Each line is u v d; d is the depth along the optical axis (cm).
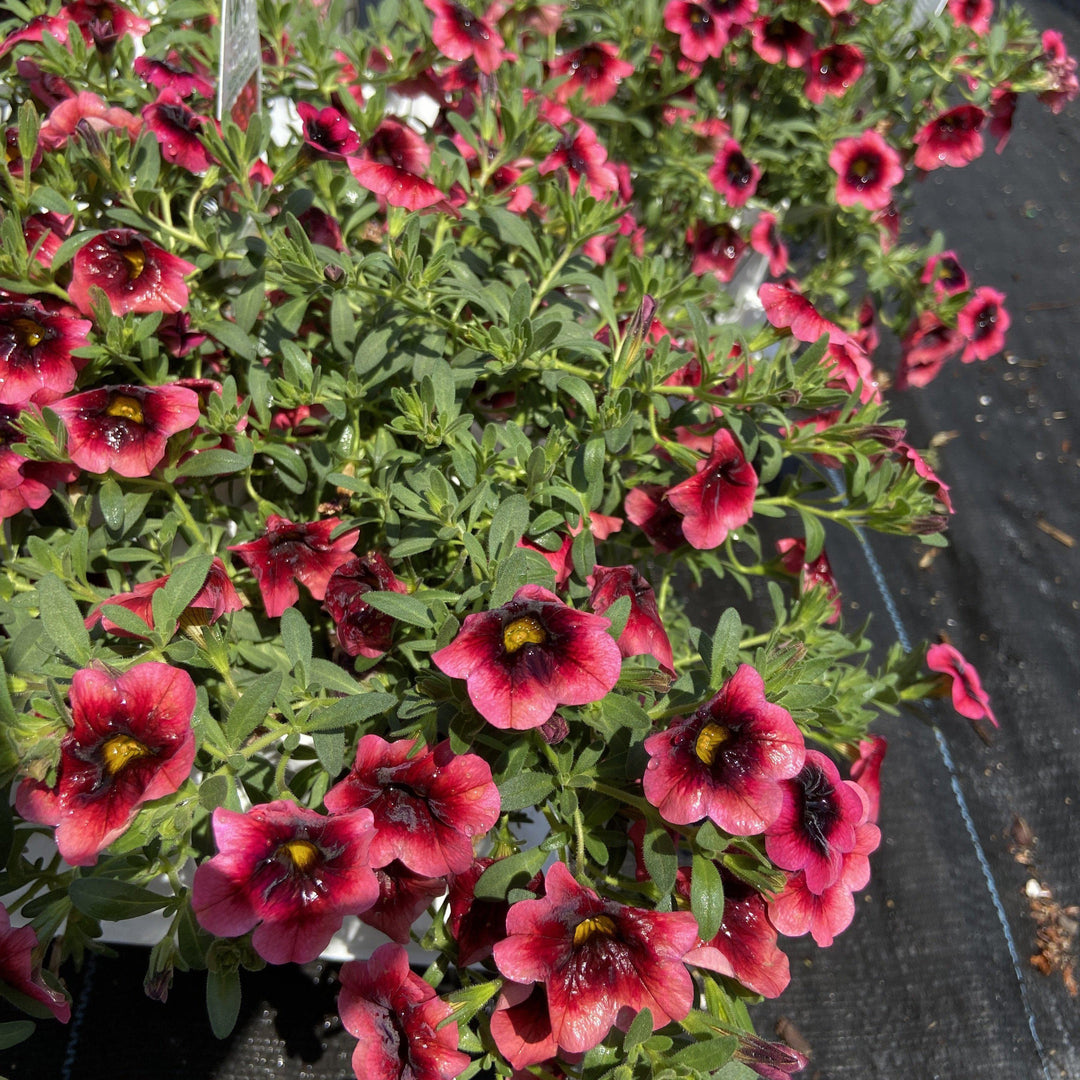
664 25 36
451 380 23
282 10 29
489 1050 18
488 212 26
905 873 35
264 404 23
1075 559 47
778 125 41
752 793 16
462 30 27
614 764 19
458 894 19
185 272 22
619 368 23
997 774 39
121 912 17
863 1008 32
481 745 21
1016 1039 32
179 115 24
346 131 25
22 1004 16
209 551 23
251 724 17
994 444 51
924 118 43
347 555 21
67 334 21
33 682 17
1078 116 74
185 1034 27
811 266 53
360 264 23
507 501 20
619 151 42
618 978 16
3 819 18
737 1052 16
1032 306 59
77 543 20
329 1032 28
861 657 41
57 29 28
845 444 25
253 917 15
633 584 20
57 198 22
